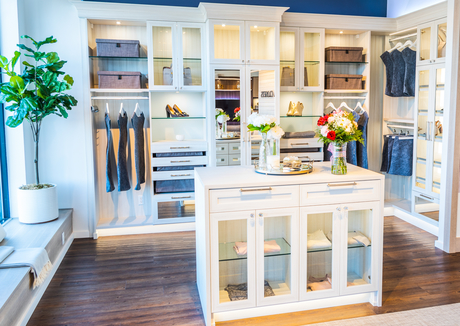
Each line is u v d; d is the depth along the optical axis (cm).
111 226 443
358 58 486
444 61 403
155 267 352
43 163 425
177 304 285
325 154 498
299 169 275
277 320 263
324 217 266
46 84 363
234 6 416
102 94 453
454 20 354
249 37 431
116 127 464
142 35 455
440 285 309
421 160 453
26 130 402
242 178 260
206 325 253
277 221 261
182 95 473
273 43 438
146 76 458
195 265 356
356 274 280
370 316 265
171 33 427
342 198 263
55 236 349
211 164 445
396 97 527
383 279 321
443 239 383
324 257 270
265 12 428
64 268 352
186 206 458
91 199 435
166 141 457
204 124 470
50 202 382
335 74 483
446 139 371
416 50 455
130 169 474
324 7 498
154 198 448
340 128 260
